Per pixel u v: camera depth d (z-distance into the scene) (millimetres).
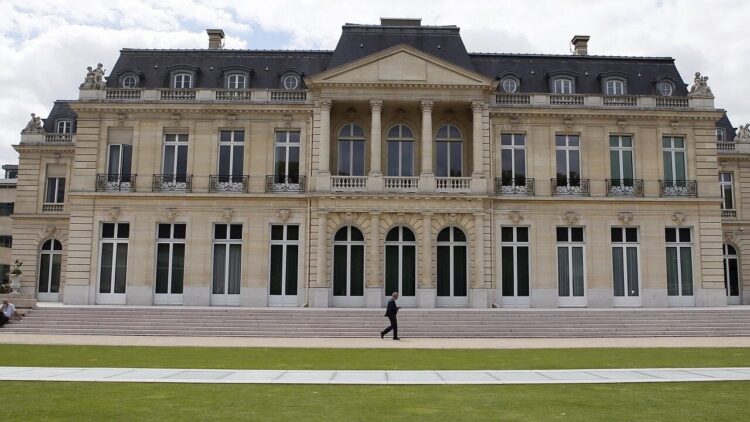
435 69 35656
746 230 44750
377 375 14766
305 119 36469
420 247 34656
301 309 30781
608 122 36906
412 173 37000
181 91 36750
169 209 35688
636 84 38688
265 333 26172
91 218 35812
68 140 45469
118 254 35969
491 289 34844
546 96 36969
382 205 34719
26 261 44219
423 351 20703
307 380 13906
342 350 20891
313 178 35562
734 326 27828
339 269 35156
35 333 26172
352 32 38156
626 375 14859
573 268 36125
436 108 36844
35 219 44531
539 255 35688
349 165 37188
